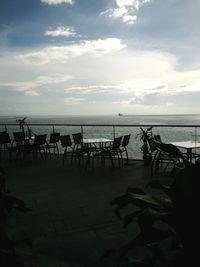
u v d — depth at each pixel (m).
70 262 2.40
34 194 4.40
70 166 6.57
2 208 1.68
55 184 4.98
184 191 1.13
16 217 3.42
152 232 1.24
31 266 1.58
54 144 7.71
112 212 3.55
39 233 2.98
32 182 5.14
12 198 1.70
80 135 7.13
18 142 7.56
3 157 8.02
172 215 1.17
